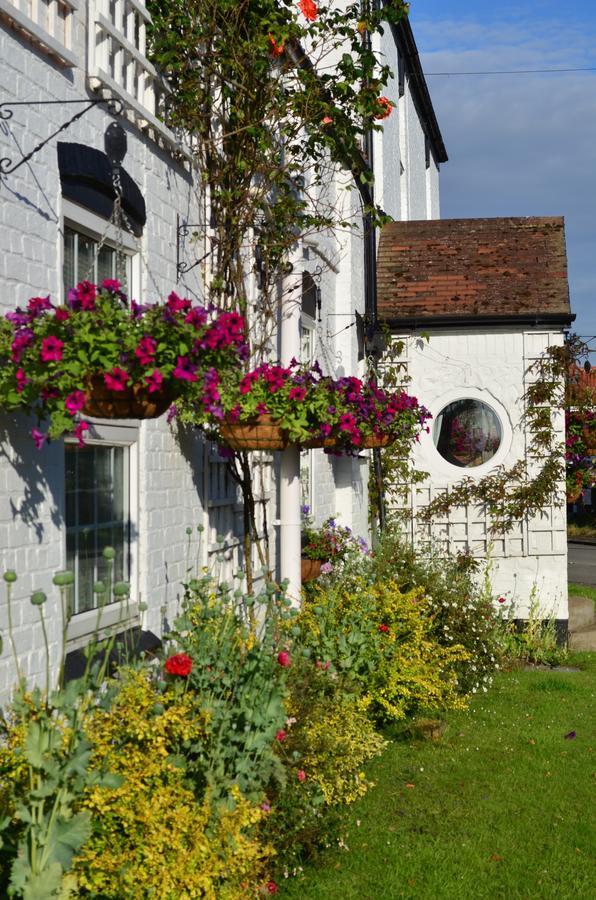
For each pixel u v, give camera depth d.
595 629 12.65
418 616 7.93
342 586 8.02
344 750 5.33
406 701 7.54
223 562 7.14
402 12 7.46
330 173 10.49
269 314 7.36
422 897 4.56
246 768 4.25
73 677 4.50
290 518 6.75
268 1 6.68
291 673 5.29
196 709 4.14
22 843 3.15
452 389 12.64
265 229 7.50
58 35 4.50
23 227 4.16
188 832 3.65
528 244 13.42
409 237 13.86
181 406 5.70
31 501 4.19
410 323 12.55
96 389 3.93
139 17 5.68
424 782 6.28
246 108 6.78
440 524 12.60
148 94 5.75
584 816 5.73
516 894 4.64
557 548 12.35
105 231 4.94
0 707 3.88
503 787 6.21
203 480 6.63
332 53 10.62
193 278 6.45
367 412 6.73
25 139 4.18
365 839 5.26
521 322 12.39
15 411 4.04
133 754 3.60
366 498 12.39
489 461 12.57
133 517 5.47
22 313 3.79
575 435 12.59
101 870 3.36
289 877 4.74
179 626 4.64
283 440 5.74
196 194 6.54
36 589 4.23
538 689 9.38
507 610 12.25
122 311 4.07
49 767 3.19
